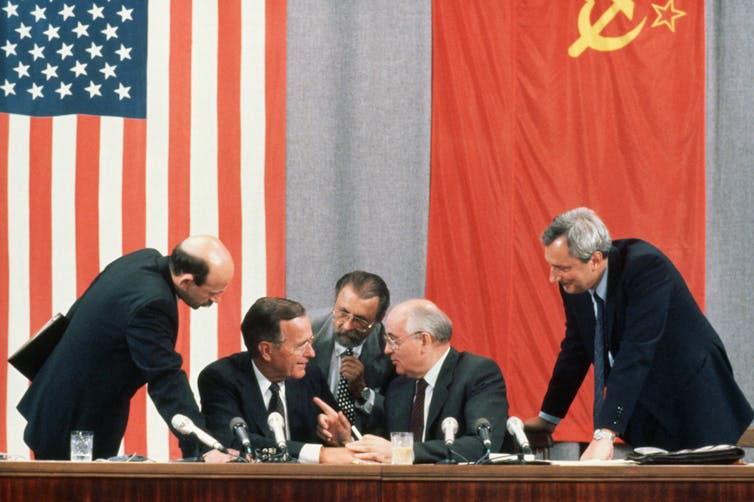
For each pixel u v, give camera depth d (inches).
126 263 250.7
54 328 255.3
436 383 253.3
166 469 187.5
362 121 390.0
